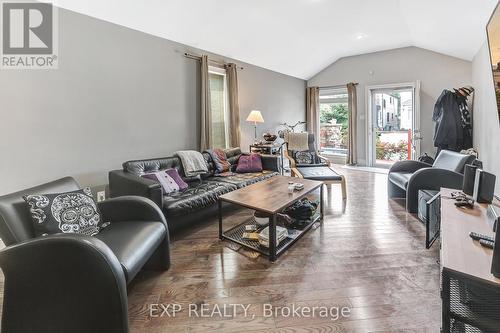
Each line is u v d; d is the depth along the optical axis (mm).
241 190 2773
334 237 2580
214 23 3686
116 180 2693
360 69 6246
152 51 3443
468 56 4777
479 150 4059
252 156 4082
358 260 2152
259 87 5438
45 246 1265
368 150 6324
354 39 5156
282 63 5625
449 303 1053
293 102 6508
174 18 3311
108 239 1664
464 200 1868
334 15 4051
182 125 3906
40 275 1294
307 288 1808
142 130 3393
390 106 6062
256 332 1444
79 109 2777
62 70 2631
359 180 5012
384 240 2504
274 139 4953
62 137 2666
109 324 1320
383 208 3412
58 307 1313
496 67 2277
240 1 3387
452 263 1095
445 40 4387
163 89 3615
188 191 2930
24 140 2420
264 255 2248
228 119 4633
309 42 5078
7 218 1508
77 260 1277
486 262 1102
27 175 2449
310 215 2771
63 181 2006
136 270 1522
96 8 2764
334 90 6688
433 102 5441
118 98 3113
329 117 7090
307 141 4812
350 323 1491
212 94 4516
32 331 1320
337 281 1878
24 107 2412
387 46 5621
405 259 2156
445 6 3133
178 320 1541
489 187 1804
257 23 3996
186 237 2633
